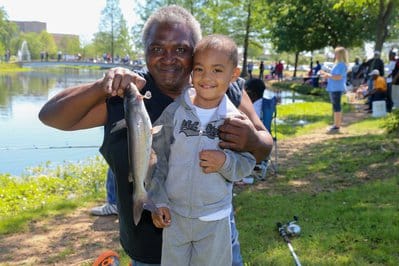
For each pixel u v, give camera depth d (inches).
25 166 379.9
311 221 200.8
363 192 234.4
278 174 290.8
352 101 716.7
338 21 1098.7
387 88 535.5
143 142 80.2
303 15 1128.8
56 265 180.5
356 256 162.6
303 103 726.5
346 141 375.6
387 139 357.7
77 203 262.2
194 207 87.1
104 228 220.7
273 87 1234.0
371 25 1091.3
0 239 209.5
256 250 173.2
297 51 1233.4
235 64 87.6
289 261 161.6
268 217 209.9
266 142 91.1
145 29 93.4
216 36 88.2
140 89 86.9
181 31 89.6
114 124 89.7
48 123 89.2
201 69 85.5
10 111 741.9
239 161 86.5
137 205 82.5
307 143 389.7
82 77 1791.3
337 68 421.7
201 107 87.4
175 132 87.0
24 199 284.5
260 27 1342.3
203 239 88.7
